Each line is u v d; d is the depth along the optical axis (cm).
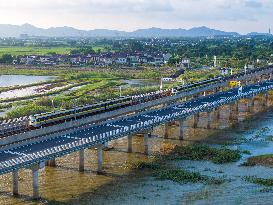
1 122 11806
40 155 8456
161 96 15675
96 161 10619
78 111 11994
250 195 8681
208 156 11156
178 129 14188
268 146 12325
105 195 8544
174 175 9606
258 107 18575
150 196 8538
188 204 8188
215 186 9119
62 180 9306
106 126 11412
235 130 14288
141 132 11256
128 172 9881
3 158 8531
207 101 15500
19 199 8269
